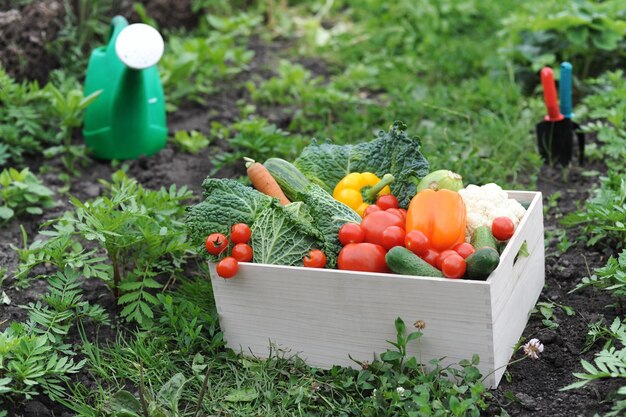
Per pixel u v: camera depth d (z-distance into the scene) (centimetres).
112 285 236
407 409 207
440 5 379
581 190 270
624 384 209
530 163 280
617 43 320
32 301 236
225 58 345
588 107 302
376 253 214
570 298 233
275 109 316
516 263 217
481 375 210
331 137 292
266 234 219
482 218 220
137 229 237
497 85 314
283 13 405
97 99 284
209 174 281
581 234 250
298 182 230
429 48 352
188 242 240
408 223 217
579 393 211
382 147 233
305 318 216
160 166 285
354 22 398
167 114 313
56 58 315
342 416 210
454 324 208
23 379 213
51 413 214
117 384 218
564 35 320
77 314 229
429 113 304
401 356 211
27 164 286
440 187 225
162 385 217
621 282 227
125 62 269
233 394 214
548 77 271
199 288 235
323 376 217
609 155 279
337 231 220
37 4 309
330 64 354
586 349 219
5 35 299
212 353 222
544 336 223
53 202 269
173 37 333
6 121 289
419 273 209
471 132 286
